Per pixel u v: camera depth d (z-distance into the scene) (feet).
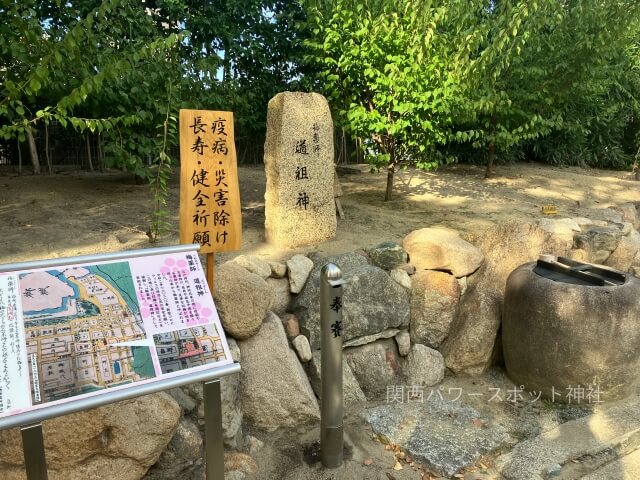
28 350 5.18
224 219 8.61
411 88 15.14
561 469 8.60
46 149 22.54
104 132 16.51
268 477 8.16
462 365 11.68
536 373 10.61
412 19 14.43
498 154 28.81
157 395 7.28
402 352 11.64
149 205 16.63
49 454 6.49
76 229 13.42
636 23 17.93
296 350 10.05
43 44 11.00
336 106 17.63
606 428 9.62
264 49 25.79
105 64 12.53
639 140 30.58
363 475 8.30
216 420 6.08
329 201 13.17
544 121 19.54
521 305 10.64
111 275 6.05
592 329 9.86
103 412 6.78
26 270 5.63
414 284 12.15
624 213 18.66
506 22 15.79
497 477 8.38
